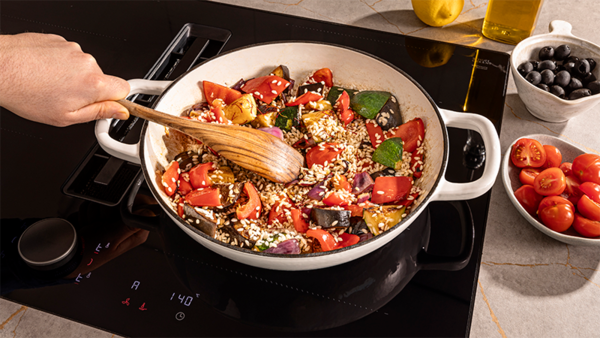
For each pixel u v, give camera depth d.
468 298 0.72
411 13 1.23
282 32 1.17
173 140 0.92
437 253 0.77
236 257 0.68
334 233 0.81
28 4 1.26
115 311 0.70
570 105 0.86
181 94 0.93
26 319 0.70
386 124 0.94
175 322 0.69
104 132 0.79
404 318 0.70
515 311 0.71
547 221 0.74
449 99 1.00
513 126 0.96
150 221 0.82
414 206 0.82
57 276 0.74
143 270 0.75
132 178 0.87
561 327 0.69
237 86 1.01
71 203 0.84
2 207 0.84
